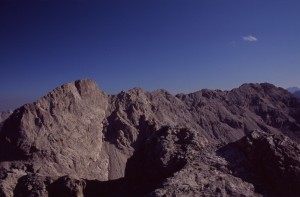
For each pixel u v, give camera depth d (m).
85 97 132.00
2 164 98.25
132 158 52.28
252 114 197.38
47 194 47.34
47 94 120.94
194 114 183.25
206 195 35.03
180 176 37.06
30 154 101.69
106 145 128.12
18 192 48.12
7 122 111.12
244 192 36.00
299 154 38.97
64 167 102.50
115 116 140.12
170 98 185.38
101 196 48.88
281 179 37.50
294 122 190.12
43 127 109.94
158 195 34.62
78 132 118.06
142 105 150.50
